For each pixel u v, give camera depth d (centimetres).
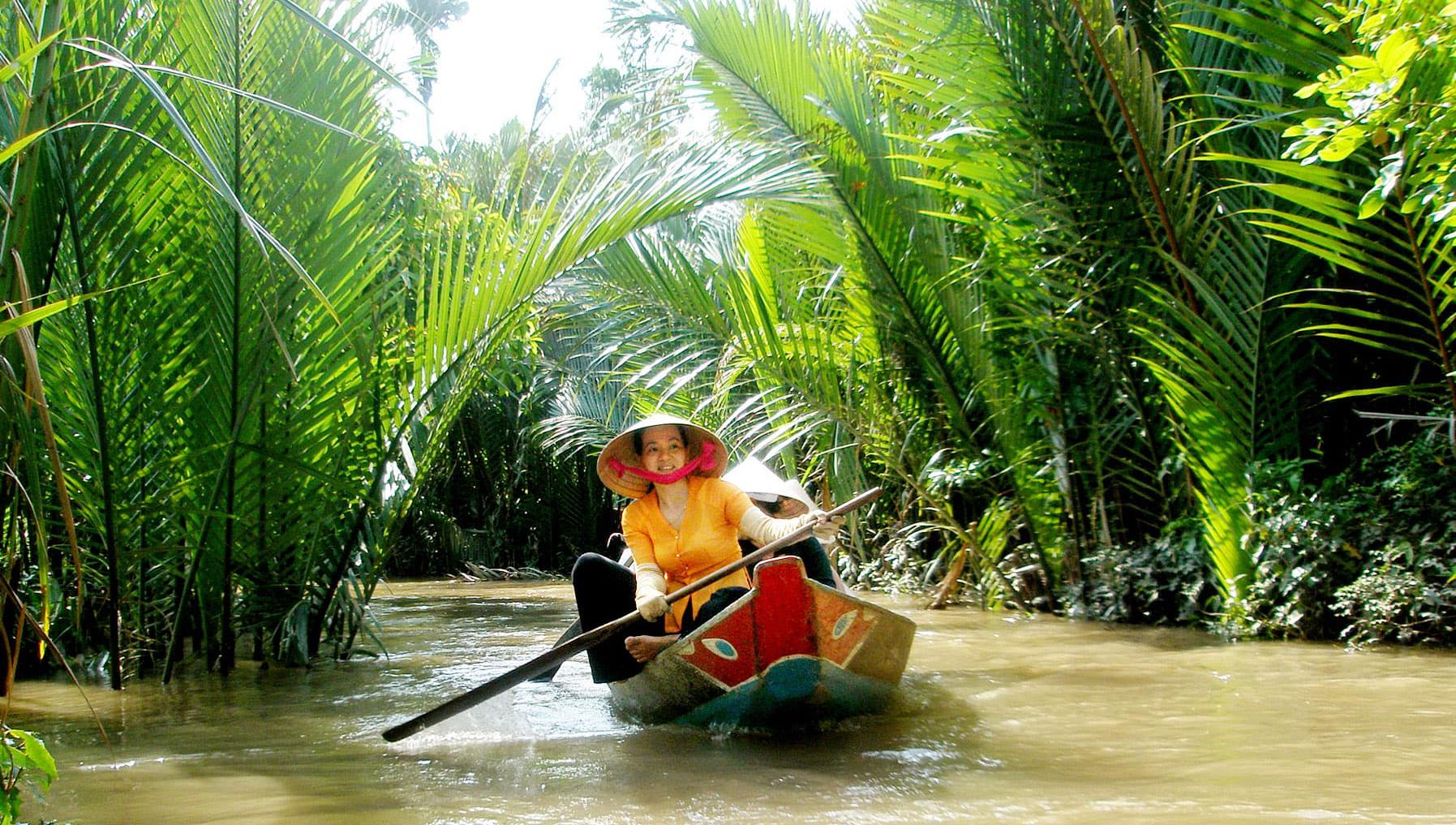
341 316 618
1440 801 314
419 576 1733
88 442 561
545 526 1814
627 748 416
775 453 876
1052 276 743
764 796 340
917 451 894
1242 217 673
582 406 1438
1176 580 748
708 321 886
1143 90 654
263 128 575
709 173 661
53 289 524
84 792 360
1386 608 614
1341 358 735
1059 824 302
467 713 482
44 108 297
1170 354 689
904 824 307
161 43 504
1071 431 815
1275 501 675
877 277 836
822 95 835
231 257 571
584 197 660
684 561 482
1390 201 548
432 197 952
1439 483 636
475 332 665
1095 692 505
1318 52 565
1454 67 412
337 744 432
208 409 591
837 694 438
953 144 756
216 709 512
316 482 637
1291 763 363
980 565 912
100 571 608
